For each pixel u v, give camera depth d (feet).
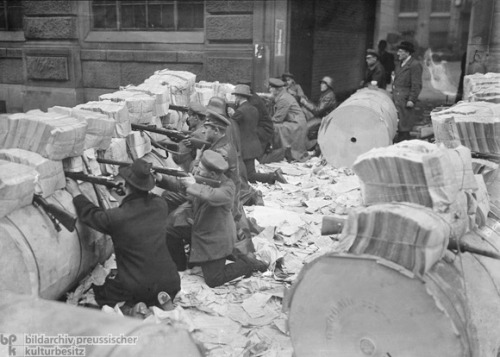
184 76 24.93
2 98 31.37
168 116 21.75
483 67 25.44
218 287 14.49
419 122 27.81
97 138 14.25
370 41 36.09
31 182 11.07
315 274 9.69
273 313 13.07
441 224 9.02
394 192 9.71
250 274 15.15
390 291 9.09
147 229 12.30
